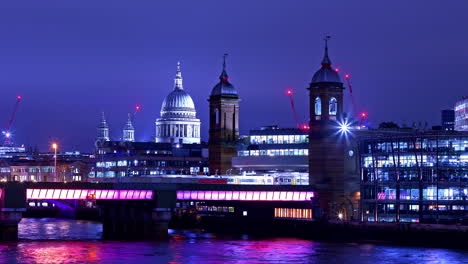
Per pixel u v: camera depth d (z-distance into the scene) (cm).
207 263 18738
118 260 18925
